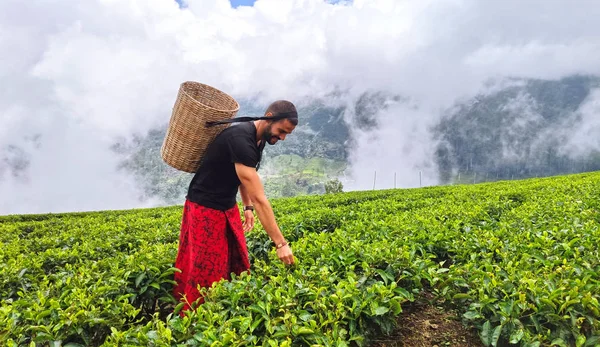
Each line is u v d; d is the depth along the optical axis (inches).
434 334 167.5
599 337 129.3
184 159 175.0
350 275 169.9
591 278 157.6
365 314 150.9
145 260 198.8
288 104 164.6
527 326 138.0
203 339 123.3
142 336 125.3
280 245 168.1
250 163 164.4
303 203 571.2
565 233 209.2
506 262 177.0
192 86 180.5
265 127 166.9
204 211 178.5
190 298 179.6
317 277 169.6
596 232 200.8
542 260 173.8
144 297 190.5
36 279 210.5
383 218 332.2
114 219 582.6
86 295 165.5
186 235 189.8
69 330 140.9
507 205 365.1
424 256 198.8
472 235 221.5
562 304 135.1
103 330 149.9
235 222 189.3
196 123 164.9
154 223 418.3
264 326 140.6
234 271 194.7
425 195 667.4
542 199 374.6
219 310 144.9
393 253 185.2
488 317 147.7
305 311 139.8
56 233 457.7
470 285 163.0
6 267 216.4
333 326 134.4
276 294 146.7
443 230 236.8
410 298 159.2
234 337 122.8
